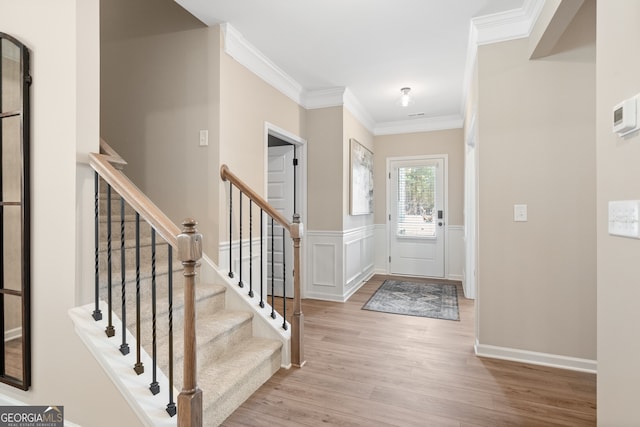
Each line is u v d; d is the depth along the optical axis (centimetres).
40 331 173
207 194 270
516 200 248
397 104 451
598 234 126
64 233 167
